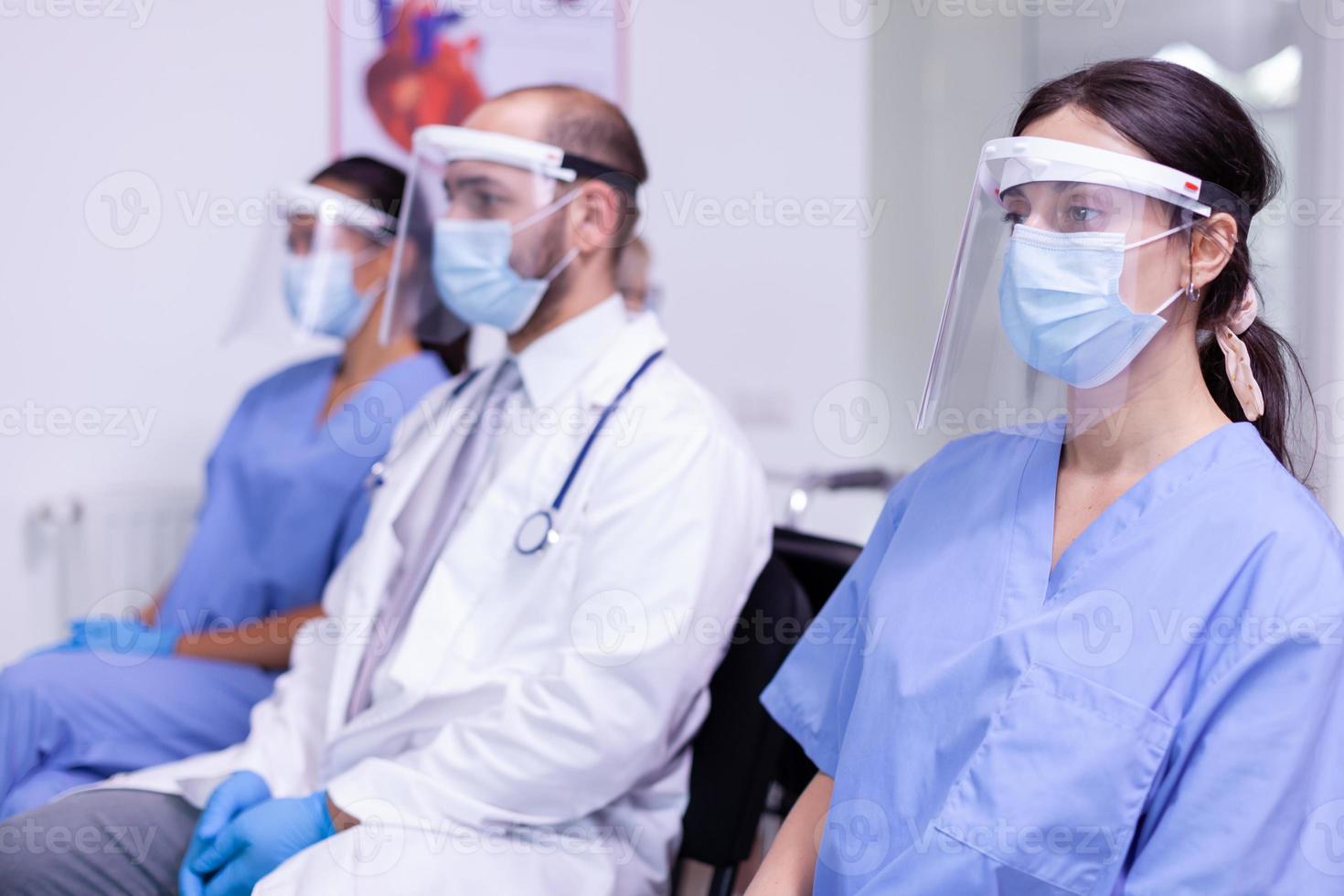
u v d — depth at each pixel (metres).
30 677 1.61
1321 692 0.80
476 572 1.30
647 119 2.55
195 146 2.26
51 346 2.21
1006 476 1.03
